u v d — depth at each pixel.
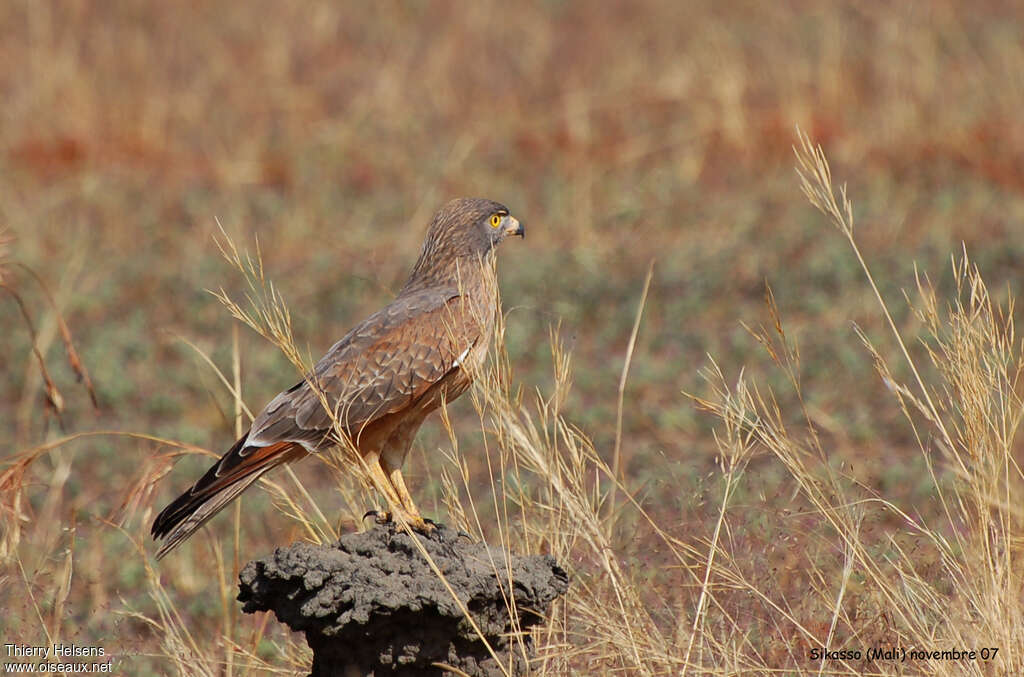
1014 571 13.80
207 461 23.67
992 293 28.72
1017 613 13.26
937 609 13.80
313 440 15.37
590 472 20.67
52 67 45.12
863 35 48.47
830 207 15.40
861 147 40.06
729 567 15.16
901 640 14.16
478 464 21.48
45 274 33.69
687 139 42.38
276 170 41.91
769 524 15.46
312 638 13.41
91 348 29.19
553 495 16.00
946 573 14.73
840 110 42.28
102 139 43.03
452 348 15.87
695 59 46.91
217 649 16.70
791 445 15.24
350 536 13.32
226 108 46.25
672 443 23.12
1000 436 14.32
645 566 15.38
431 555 13.18
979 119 40.03
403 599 12.70
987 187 37.47
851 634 14.70
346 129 43.53
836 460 21.53
